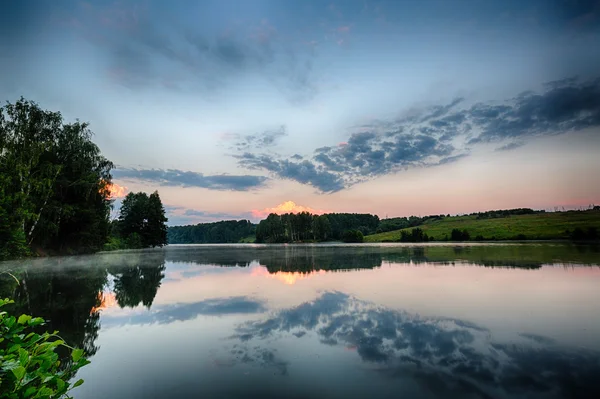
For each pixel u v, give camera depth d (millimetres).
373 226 157125
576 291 12117
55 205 31172
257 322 8766
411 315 9211
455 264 22375
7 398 2158
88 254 39906
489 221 105062
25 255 27859
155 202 74125
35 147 28859
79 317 9555
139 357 6410
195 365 5992
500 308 9820
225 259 33188
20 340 2652
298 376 5461
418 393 4824
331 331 7883
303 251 49406
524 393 4758
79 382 2525
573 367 5605
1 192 23672
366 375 5473
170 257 36688
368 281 15555
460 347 6684
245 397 4781
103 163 37438
